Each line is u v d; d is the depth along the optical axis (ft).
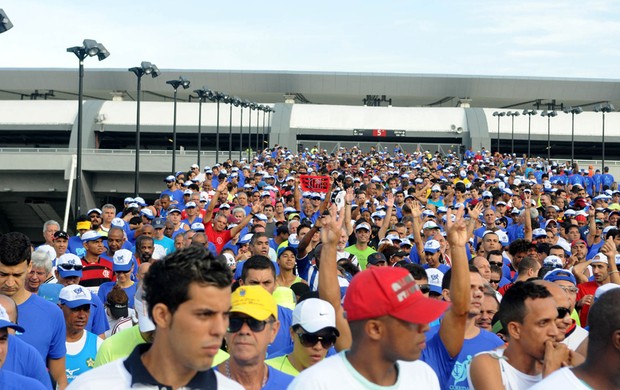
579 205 80.89
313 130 301.43
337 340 21.53
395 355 13.94
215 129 294.05
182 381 12.39
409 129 304.09
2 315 18.78
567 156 335.26
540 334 18.03
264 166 147.74
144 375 12.28
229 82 370.73
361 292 13.99
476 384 18.10
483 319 25.26
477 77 368.68
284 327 26.04
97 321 29.99
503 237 52.54
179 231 58.08
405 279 14.05
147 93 379.96
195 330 11.93
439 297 29.40
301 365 21.12
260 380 18.43
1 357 18.94
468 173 132.36
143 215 62.44
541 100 380.78
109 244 44.91
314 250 39.22
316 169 160.04
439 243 44.47
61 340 24.75
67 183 216.13
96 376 12.39
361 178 122.72
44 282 32.58
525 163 192.34
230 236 55.42
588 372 13.33
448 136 304.91
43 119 293.23
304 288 33.65
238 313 17.69
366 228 48.21
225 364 18.94
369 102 385.29
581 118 313.53
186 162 223.51
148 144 318.24
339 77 369.09
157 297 12.04
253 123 299.79
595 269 37.78
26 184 217.15
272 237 65.46
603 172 168.96
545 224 68.95
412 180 120.88
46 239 46.60
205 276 11.92
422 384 14.73
